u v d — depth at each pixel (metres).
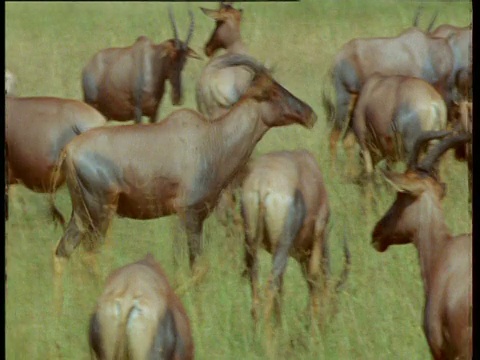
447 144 21.22
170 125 26.22
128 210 26.28
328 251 24.39
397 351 23.97
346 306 25.09
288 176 23.81
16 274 26.94
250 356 23.61
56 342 24.59
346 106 35.88
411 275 26.48
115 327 19.27
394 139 31.31
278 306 23.69
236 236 26.55
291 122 27.00
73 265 26.20
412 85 31.22
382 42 36.16
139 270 19.81
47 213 28.28
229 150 26.52
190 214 26.27
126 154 25.86
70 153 25.91
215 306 25.12
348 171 31.70
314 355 23.64
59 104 28.67
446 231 20.98
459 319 19.73
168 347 19.34
